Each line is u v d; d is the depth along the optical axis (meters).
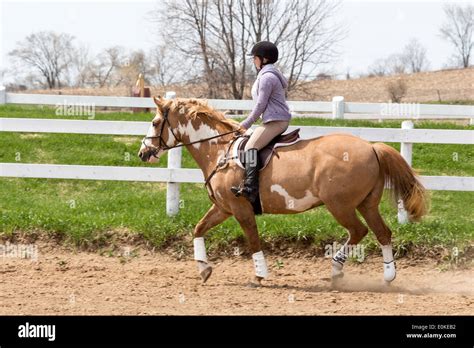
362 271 10.55
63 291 8.89
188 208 12.48
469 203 13.27
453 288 9.50
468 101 38.03
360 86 48.31
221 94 28.25
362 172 8.82
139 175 12.09
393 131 11.66
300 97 30.77
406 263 10.75
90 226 11.58
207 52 28.06
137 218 11.90
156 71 35.69
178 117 9.72
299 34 28.59
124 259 11.02
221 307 8.10
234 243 11.23
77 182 14.57
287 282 9.85
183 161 15.14
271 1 28.20
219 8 27.77
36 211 12.31
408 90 46.25
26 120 12.38
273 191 9.09
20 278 9.69
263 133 9.12
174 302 8.35
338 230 11.22
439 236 11.02
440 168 14.82
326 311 7.94
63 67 50.12
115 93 40.31
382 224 9.21
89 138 16.27
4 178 14.70
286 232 11.22
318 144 9.05
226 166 9.32
